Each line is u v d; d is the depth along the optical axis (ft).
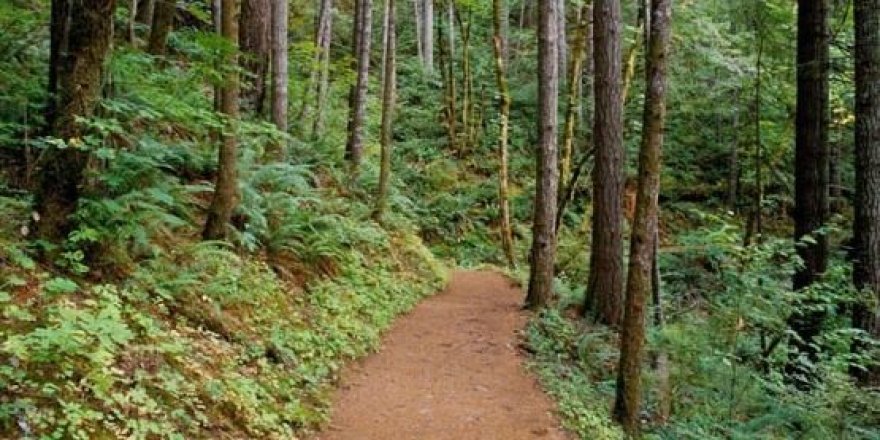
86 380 16.14
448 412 24.90
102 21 20.16
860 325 32.01
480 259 65.51
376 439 21.80
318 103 62.90
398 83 95.96
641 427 26.55
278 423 20.24
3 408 14.14
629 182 74.43
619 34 39.52
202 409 18.33
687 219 74.90
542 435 23.59
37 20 28.68
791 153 69.72
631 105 73.00
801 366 31.86
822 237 35.04
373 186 58.90
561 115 79.10
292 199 35.45
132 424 15.89
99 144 21.77
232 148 29.45
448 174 77.87
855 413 28.53
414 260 51.03
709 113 75.31
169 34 41.83
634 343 25.63
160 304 21.93
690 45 59.72
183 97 33.37
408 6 120.37
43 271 19.30
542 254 42.39
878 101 32.42
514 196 76.23
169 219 23.57
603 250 39.99
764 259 31.12
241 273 27.86
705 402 29.01
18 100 25.20
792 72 55.26
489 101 91.66
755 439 25.77
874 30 32.42
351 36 102.06
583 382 30.81
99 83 20.54
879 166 32.35
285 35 46.11
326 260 36.47
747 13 53.31
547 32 41.34
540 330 37.04
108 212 21.63
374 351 31.40
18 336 15.96
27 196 22.76
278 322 26.63
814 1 36.04
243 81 48.67
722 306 31.04
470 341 34.94
